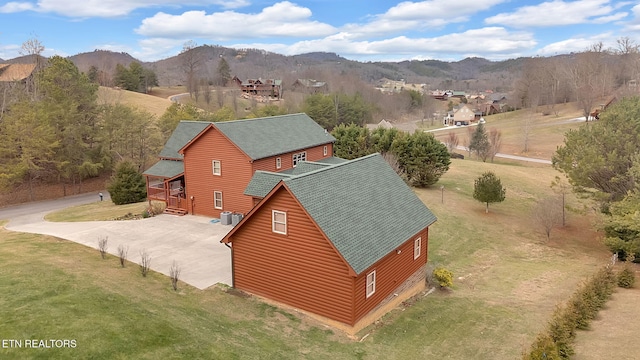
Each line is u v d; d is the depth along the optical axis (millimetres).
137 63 113938
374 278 16141
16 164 39750
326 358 13172
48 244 22484
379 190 19422
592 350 13164
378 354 13852
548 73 114125
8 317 12828
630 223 21453
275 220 16469
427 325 16281
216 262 20938
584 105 81750
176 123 52844
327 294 15516
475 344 14734
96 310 13766
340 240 15047
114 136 48812
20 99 48188
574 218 33656
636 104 28703
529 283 21797
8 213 36625
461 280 22281
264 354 12836
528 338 15188
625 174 25953
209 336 13352
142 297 15805
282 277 16641
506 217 33781
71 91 49500
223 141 28906
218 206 30031
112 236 25031
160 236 25219
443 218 31828
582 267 24375
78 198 43875
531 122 81562
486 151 61281
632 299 17844
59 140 43062
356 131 43219
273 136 31844
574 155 28922
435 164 39750
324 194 16484
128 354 11570
